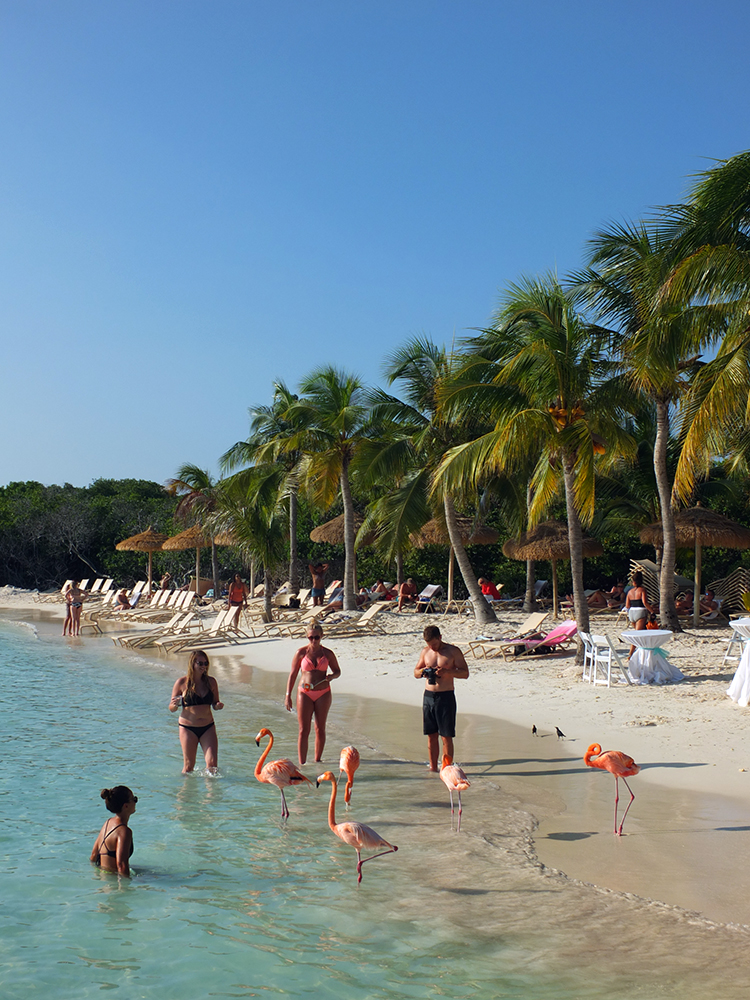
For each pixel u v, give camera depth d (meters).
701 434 13.39
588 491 14.78
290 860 6.89
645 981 4.75
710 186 12.77
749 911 5.62
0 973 5.07
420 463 25.69
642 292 15.61
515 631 21.58
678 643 17.58
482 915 5.72
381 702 14.12
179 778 9.49
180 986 4.89
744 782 8.41
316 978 4.94
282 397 33.47
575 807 8.05
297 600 29.59
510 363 15.93
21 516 52.31
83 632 28.70
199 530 38.19
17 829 7.76
